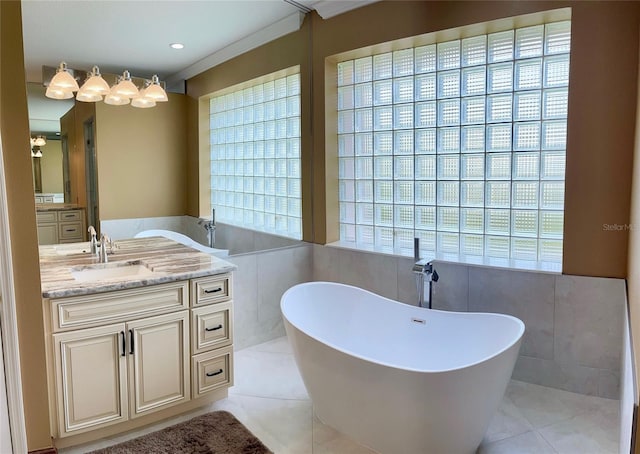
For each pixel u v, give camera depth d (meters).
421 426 1.80
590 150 2.34
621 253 2.32
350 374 1.91
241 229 3.24
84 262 2.43
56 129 2.33
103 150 2.53
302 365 2.15
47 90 2.29
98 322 2.02
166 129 2.80
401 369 1.74
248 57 3.15
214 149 3.06
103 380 2.06
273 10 3.17
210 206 3.06
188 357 2.32
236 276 3.20
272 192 3.39
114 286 2.03
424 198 3.10
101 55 2.49
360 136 3.38
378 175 3.32
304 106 3.49
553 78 2.57
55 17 2.30
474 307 2.76
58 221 2.37
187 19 2.82
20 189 1.80
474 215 2.91
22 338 1.84
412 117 3.10
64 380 1.96
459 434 1.82
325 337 2.83
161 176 2.79
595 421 2.23
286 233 3.51
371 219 3.40
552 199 2.64
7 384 1.74
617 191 2.29
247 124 3.23
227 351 2.46
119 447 2.05
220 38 3.00
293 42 3.37
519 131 2.70
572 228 2.42
